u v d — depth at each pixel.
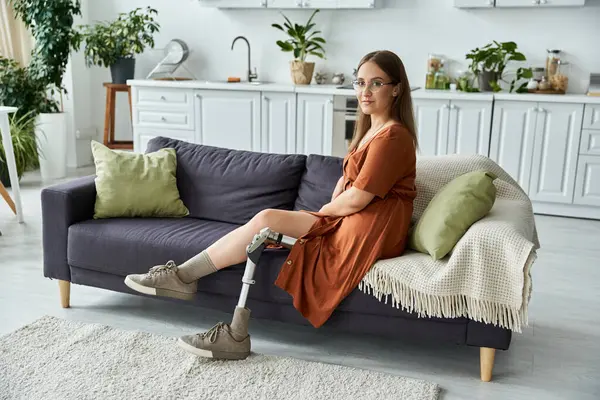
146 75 6.11
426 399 2.16
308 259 2.42
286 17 5.57
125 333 2.62
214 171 3.09
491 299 2.19
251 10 5.68
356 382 2.27
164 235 2.70
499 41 5.07
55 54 5.57
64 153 5.73
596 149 4.53
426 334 2.33
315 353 2.55
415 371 2.42
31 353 2.43
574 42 4.89
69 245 2.82
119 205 2.94
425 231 2.39
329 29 5.47
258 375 2.30
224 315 2.90
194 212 3.07
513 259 2.14
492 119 4.73
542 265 3.65
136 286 2.52
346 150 5.09
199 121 5.47
